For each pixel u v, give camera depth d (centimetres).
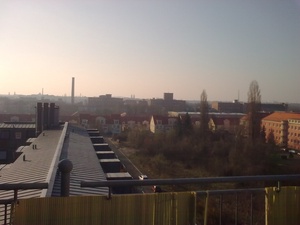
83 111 11812
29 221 348
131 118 7300
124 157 4025
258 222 1265
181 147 3862
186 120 4706
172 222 388
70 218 359
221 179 391
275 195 421
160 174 3183
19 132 3494
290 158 3797
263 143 3694
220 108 11212
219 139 4078
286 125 5691
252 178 400
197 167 3338
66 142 2414
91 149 2362
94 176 1450
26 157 1873
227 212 1327
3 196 971
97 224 366
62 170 369
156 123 6381
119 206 372
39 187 350
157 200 384
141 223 378
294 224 426
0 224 495
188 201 396
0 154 3456
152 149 4066
